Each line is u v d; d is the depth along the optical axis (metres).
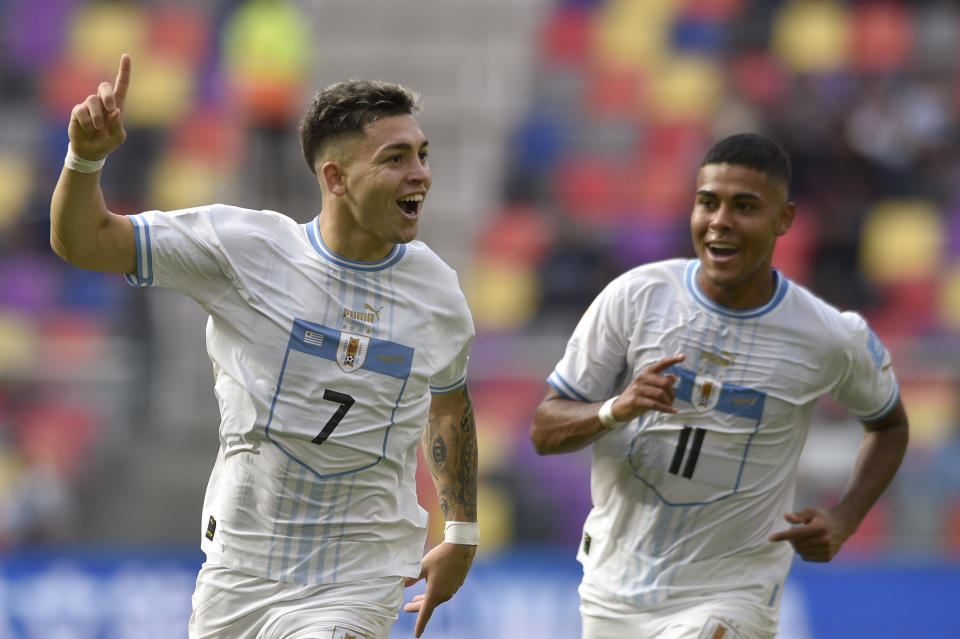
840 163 46.44
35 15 60.91
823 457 35.75
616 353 16.00
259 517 13.32
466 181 54.19
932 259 46.22
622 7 60.31
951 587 29.59
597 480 16.28
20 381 40.16
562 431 15.59
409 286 13.50
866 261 45.38
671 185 51.28
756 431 15.61
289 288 13.17
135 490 40.03
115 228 12.63
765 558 16.00
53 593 31.11
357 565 13.44
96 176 12.29
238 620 13.43
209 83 56.72
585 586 16.50
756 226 15.07
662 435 15.68
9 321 45.56
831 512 16.06
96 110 11.80
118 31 59.88
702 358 15.62
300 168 50.50
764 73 54.88
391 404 13.35
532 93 57.81
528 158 53.94
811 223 45.75
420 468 36.19
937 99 51.84
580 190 51.88
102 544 39.25
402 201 13.08
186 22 59.94
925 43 55.66
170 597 31.05
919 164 48.41
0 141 55.72
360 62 60.50
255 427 13.10
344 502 13.36
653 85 56.22
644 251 48.44
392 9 62.12
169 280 13.05
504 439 36.91
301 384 13.09
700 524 15.78
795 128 47.41
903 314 44.91
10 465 38.97
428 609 14.78
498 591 29.98
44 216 48.81
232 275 13.08
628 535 16.03
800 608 29.83
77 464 39.56
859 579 29.86
